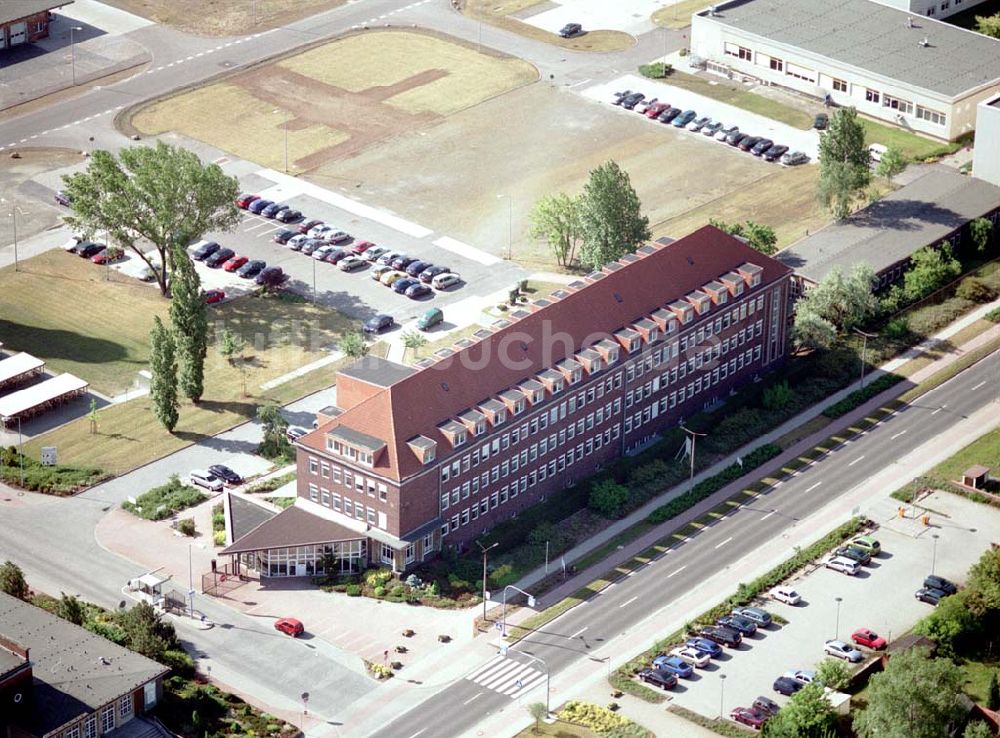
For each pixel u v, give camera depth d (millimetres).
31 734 188750
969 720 199500
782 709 197500
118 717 196750
